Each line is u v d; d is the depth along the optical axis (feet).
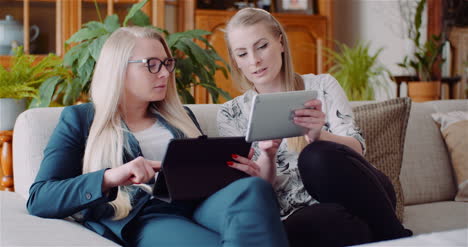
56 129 4.96
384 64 15.88
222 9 15.90
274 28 5.64
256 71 5.54
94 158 4.79
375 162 6.27
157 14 14.15
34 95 6.86
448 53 13.69
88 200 4.38
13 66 7.11
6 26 13.03
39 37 13.32
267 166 5.12
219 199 3.98
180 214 4.70
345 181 4.42
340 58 13.84
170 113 5.44
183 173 4.17
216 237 4.00
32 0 13.21
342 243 4.36
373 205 4.46
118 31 5.21
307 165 4.50
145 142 5.19
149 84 5.07
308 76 5.98
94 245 3.68
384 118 6.42
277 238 3.64
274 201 3.75
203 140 4.14
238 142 4.33
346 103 5.71
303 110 4.50
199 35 7.83
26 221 4.20
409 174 6.91
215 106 6.17
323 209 4.50
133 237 4.47
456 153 7.06
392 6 15.47
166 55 5.38
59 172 4.69
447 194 7.11
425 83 12.28
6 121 6.71
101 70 5.10
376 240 4.61
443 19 13.91
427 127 7.30
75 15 13.52
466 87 13.21
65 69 7.50
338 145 4.53
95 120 4.98
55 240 3.70
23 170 5.11
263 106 4.27
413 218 6.09
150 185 4.87
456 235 2.82
